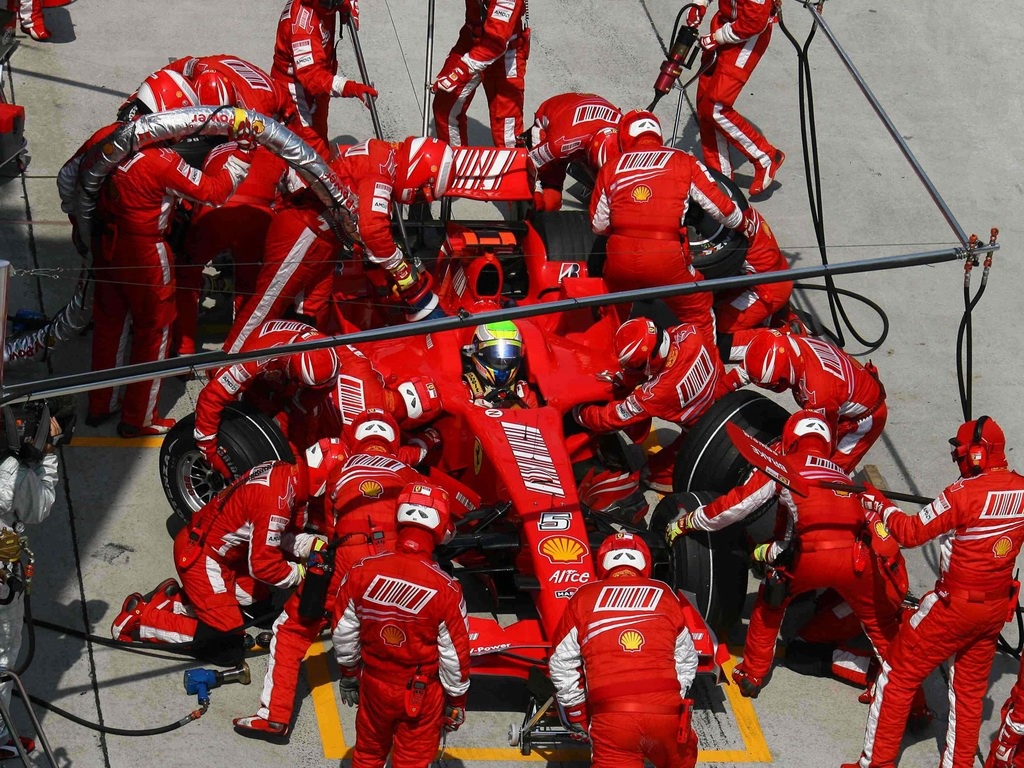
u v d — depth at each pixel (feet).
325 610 39.37
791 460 40.86
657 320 57.88
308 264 48.03
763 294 53.98
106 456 49.42
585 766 40.11
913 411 56.95
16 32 69.67
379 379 43.73
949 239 66.54
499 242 51.03
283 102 52.37
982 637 38.63
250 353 32.37
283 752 39.63
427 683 34.99
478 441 43.32
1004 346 61.36
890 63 79.87
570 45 76.69
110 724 39.58
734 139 65.16
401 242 52.13
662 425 55.42
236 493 39.32
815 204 67.67
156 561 45.47
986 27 84.48
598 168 54.80
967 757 39.65
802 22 82.28
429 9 58.13
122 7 74.08
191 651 41.63
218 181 45.37
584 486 46.52
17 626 35.50
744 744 41.50
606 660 34.83
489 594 45.24
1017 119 76.74
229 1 76.43
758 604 41.81
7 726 35.19
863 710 43.45
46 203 59.82
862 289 63.52
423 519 34.96
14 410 35.45
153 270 46.29
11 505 34.37
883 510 39.75
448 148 48.21
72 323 49.06
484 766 39.73
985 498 37.58
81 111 65.72
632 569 36.35
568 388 45.16
